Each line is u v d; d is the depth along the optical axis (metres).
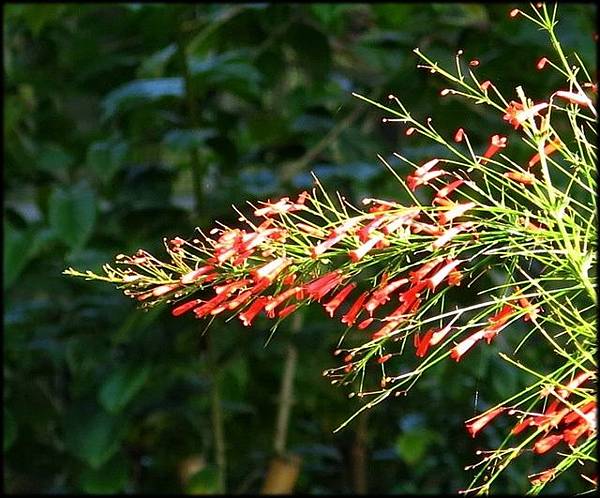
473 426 1.67
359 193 3.52
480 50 3.35
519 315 1.68
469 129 3.31
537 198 1.68
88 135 3.85
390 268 1.75
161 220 3.34
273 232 1.67
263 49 3.49
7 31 3.85
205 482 3.40
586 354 1.67
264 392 3.90
